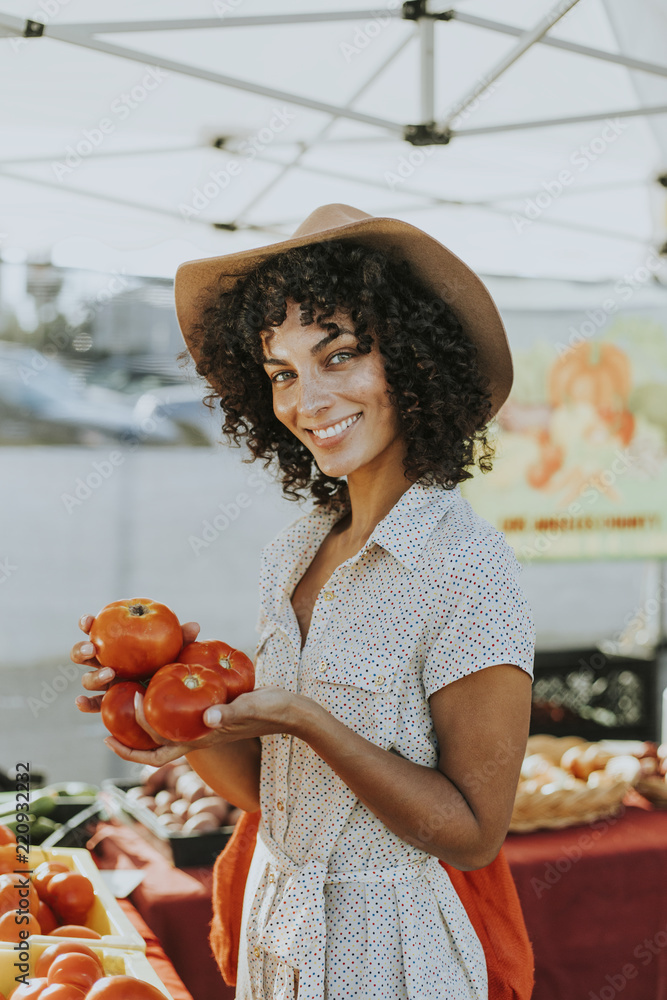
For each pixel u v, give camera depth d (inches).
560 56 108.5
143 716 44.5
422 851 49.8
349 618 51.2
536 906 97.9
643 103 116.2
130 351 411.8
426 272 56.9
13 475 401.1
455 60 110.7
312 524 63.0
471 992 50.3
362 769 44.6
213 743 45.6
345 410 52.4
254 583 365.1
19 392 409.4
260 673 57.7
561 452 150.0
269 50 105.4
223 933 65.9
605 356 149.8
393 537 50.4
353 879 48.7
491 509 148.4
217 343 63.4
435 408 52.3
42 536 370.6
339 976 47.5
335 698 49.9
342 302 51.8
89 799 116.8
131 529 386.3
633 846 103.7
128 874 95.1
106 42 90.8
